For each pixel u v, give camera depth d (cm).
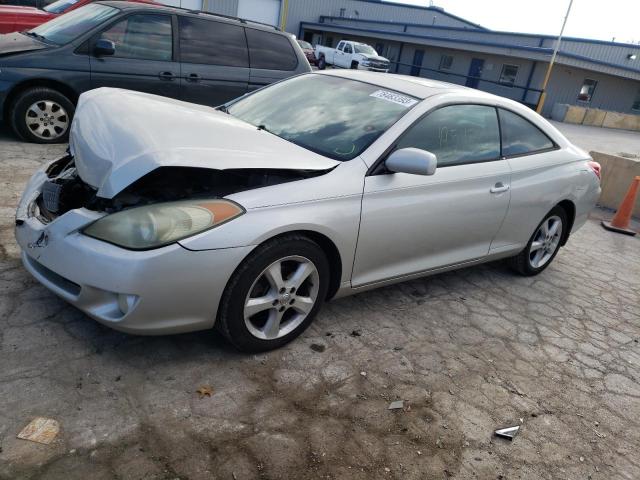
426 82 408
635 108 3300
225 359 294
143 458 223
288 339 311
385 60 2822
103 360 277
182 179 286
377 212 321
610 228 714
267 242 277
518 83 2980
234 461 230
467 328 380
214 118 336
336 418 267
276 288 289
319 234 297
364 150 327
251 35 733
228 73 712
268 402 269
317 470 234
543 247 482
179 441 235
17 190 485
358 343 334
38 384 253
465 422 282
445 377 317
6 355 268
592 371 356
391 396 291
